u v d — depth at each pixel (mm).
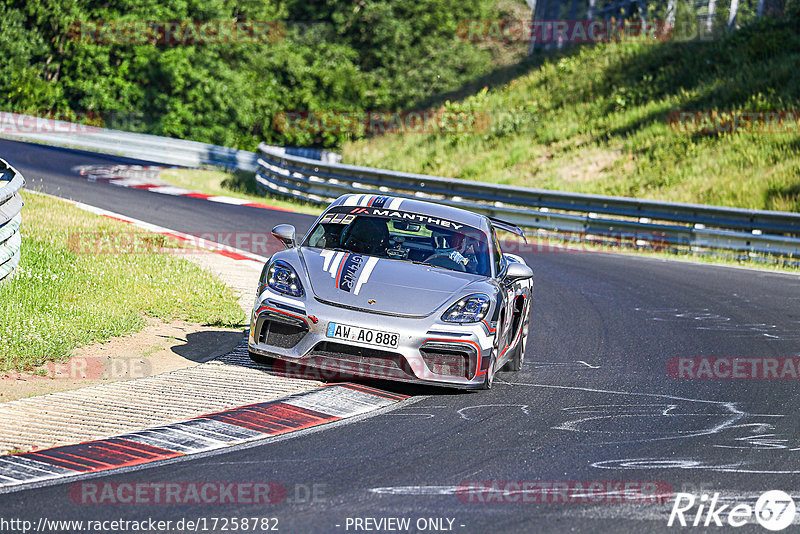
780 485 18000
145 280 36469
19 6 149750
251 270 44125
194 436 19594
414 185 75625
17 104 144250
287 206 76188
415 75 197375
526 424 22047
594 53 131000
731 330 36875
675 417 23438
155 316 32188
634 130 100625
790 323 38875
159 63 151875
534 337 34438
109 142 118062
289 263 25719
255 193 90562
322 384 24828
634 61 121438
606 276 51031
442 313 24094
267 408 22094
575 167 95375
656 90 110625
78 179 80250
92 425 20016
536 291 44938
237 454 18562
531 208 70625
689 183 84375
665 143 94438
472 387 24234
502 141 109438
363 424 21328
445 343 23625
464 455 19203
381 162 111000
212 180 98188
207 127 155625
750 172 83312
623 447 20422
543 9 172625
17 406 21094
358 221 28344
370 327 23469
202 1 165375
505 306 26312
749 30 117188
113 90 151125
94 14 156875
